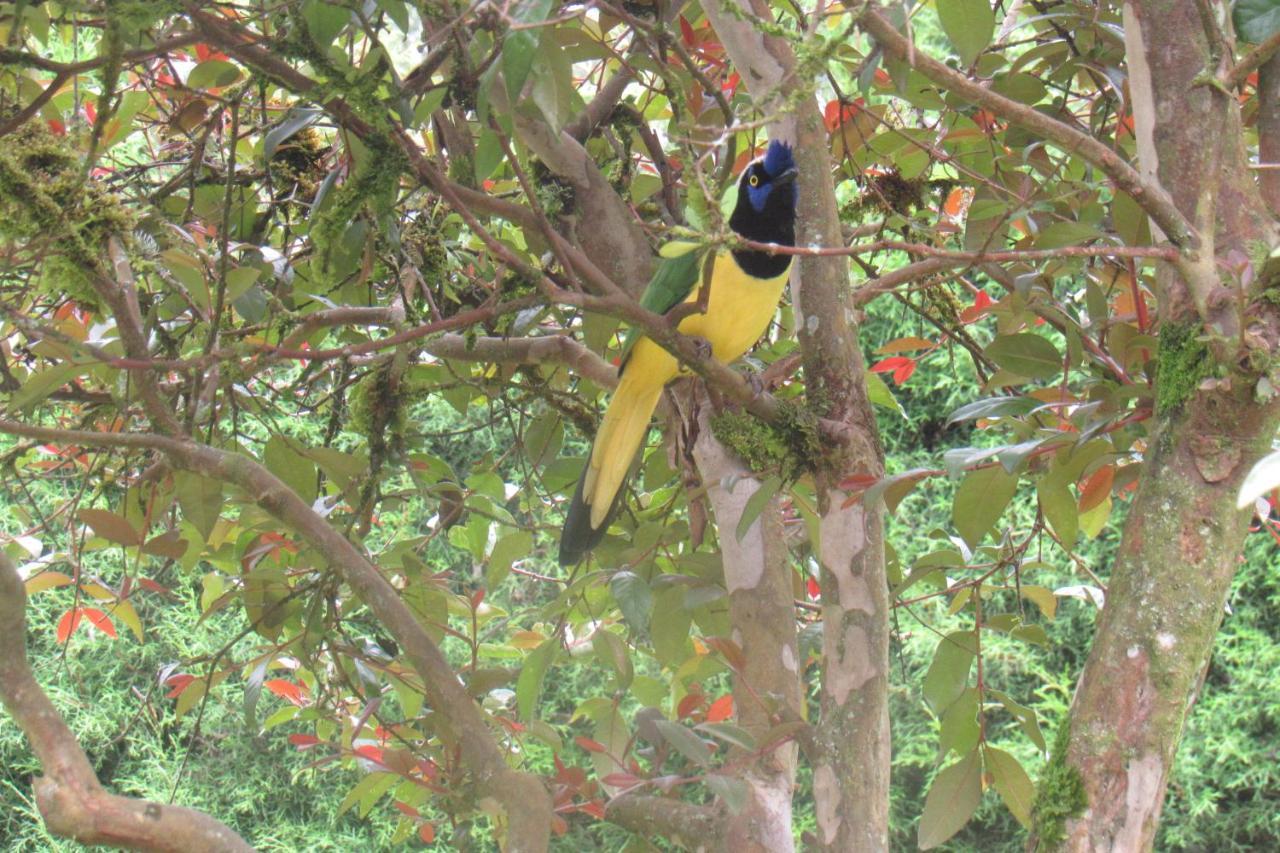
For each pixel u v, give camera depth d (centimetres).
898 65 466
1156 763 297
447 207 512
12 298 459
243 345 363
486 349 535
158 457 497
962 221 650
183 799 1450
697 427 484
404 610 397
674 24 538
